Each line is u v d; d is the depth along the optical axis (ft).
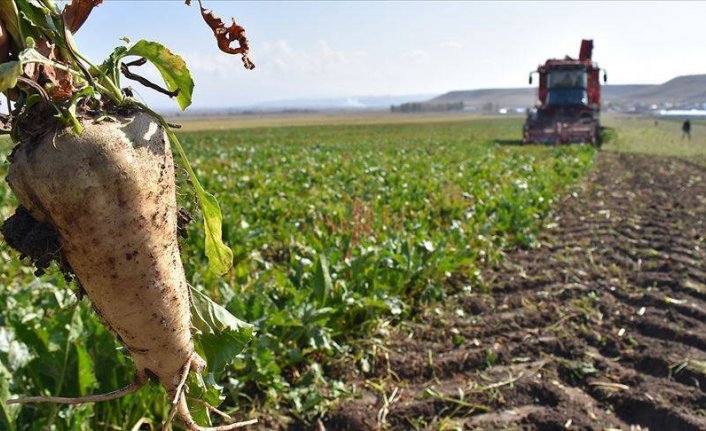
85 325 10.26
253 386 11.99
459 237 21.97
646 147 86.89
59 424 9.22
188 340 5.83
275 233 25.23
